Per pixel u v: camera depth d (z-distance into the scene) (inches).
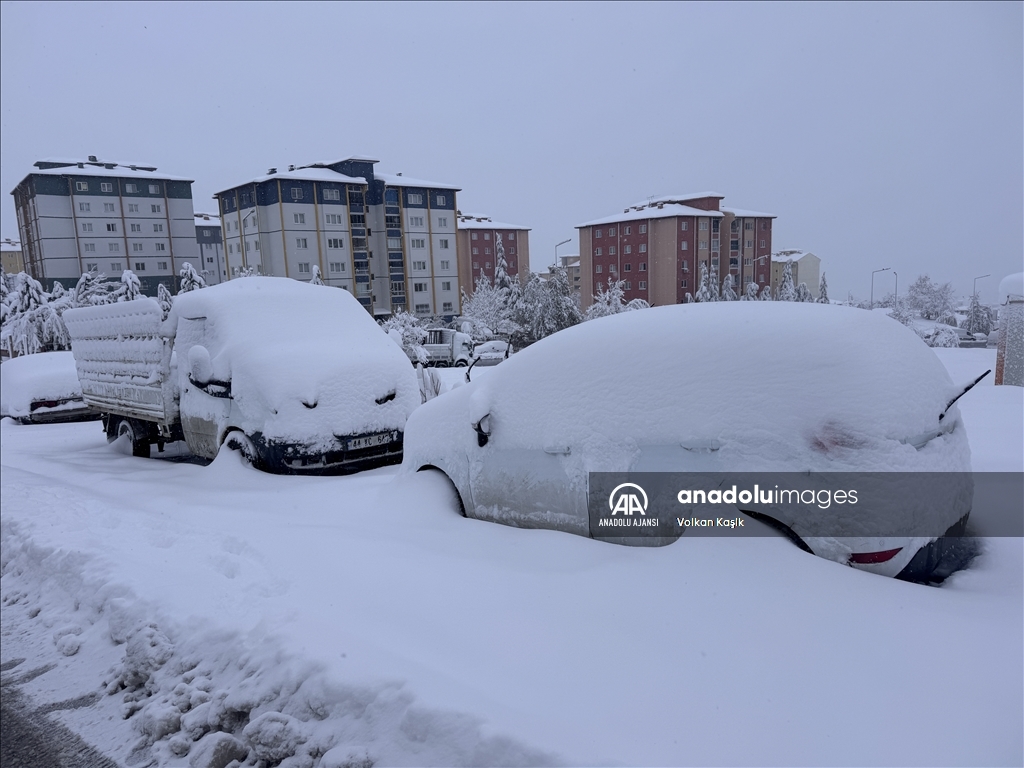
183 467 352.8
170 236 3142.2
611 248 3004.4
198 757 123.6
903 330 156.3
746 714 103.0
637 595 136.6
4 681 164.1
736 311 160.1
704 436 146.4
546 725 103.7
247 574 183.9
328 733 116.9
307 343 318.7
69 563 214.4
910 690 103.6
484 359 1578.5
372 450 307.9
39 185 2866.6
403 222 3073.3
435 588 155.6
